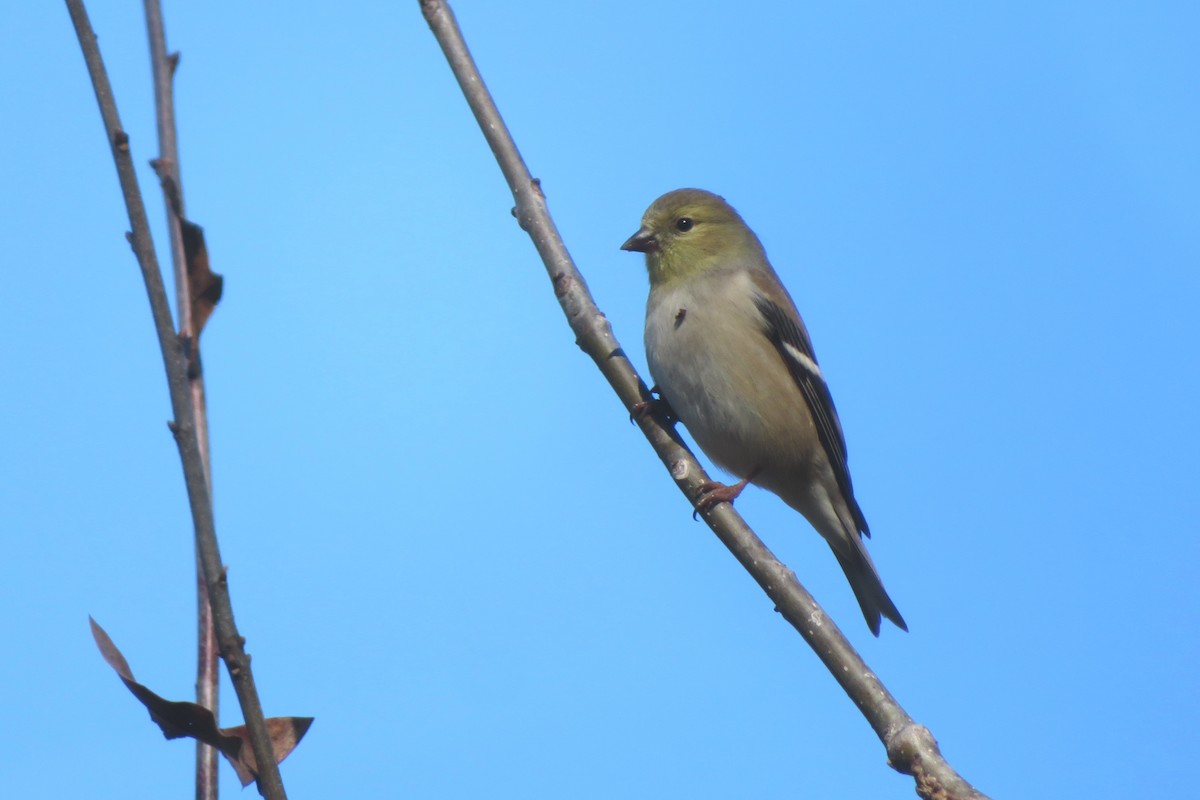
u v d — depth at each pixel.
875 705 6.31
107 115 5.82
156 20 7.71
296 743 6.02
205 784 6.05
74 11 5.90
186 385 5.74
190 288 7.18
